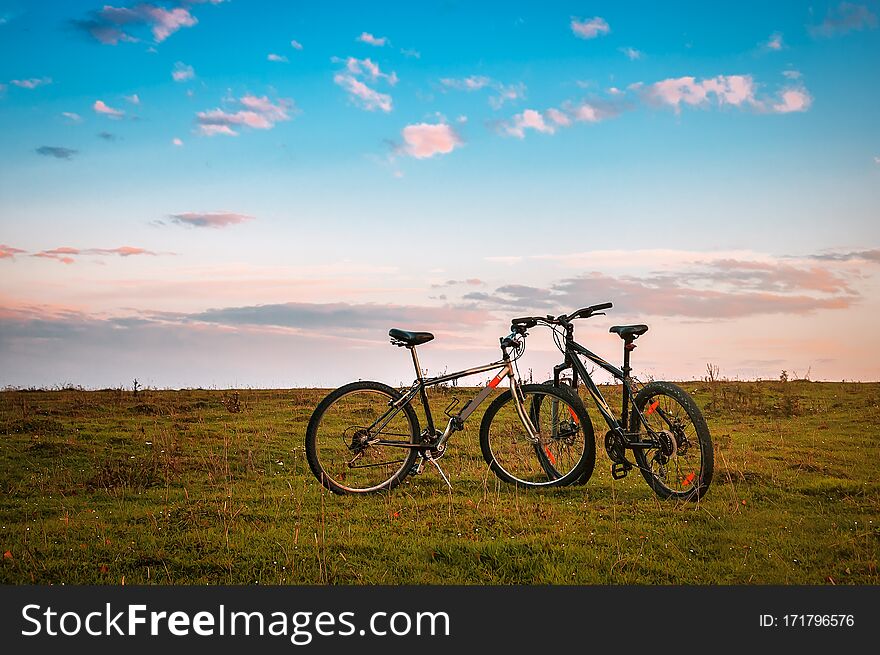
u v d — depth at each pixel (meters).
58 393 18.00
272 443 11.13
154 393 18.08
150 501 7.82
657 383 7.59
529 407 8.33
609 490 7.95
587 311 7.81
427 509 7.14
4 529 6.62
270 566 5.57
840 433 12.23
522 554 5.75
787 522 6.75
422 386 7.97
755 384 18.45
